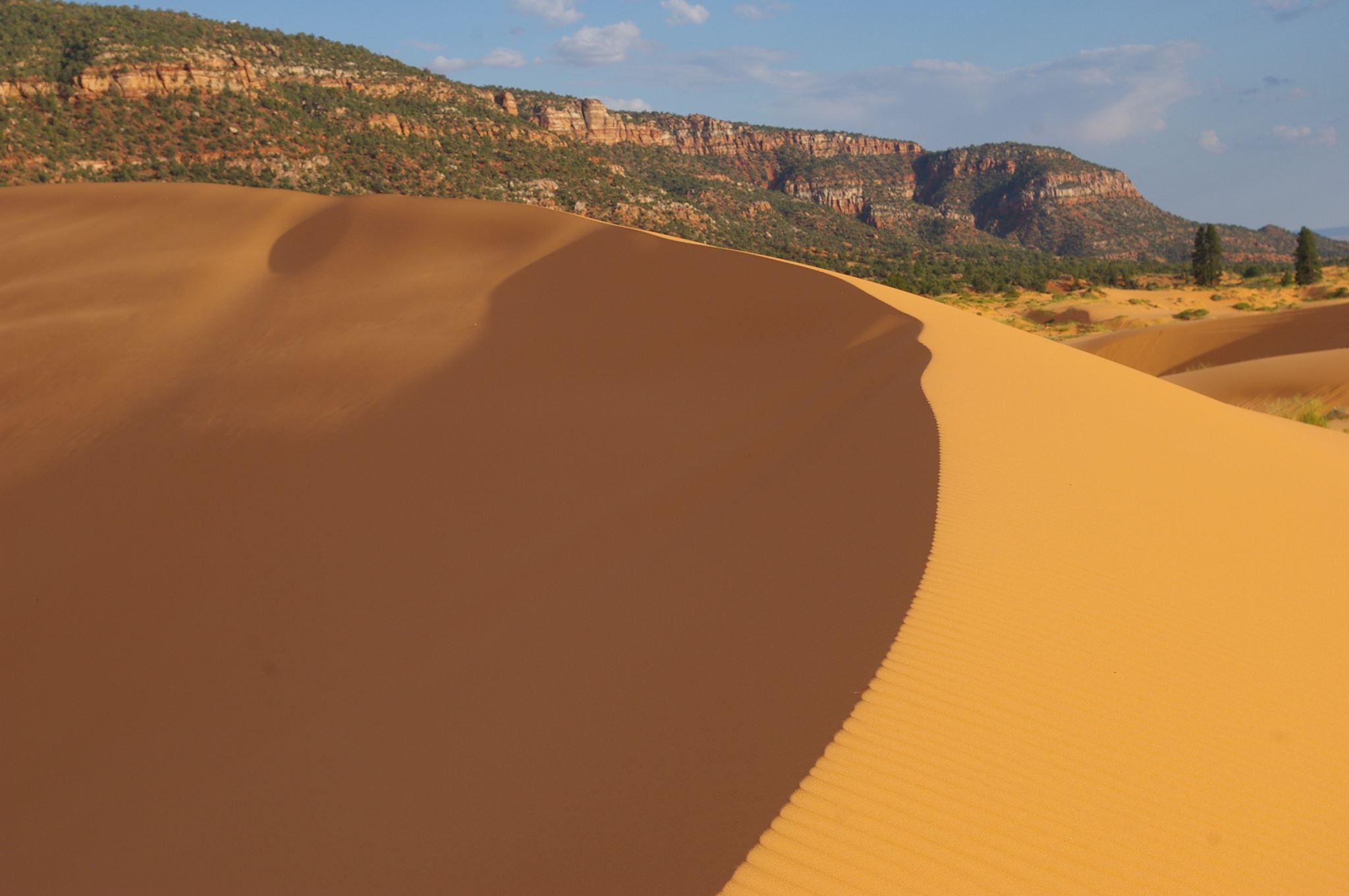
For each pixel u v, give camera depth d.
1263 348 44.62
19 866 7.57
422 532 13.66
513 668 7.47
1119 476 9.47
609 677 6.40
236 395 21.48
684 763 4.80
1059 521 7.73
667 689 5.77
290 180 130.75
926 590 6.13
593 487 14.13
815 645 5.75
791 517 8.51
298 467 17.31
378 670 9.21
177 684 10.51
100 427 20.72
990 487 8.28
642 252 28.70
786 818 4.03
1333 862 4.36
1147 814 4.36
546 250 29.83
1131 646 5.89
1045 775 4.46
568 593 9.08
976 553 6.78
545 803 4.93
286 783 7.06
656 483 13.09
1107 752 4.75
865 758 4.41
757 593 6.93
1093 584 6.64
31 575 14.23
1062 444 10.25
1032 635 5.72
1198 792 4.62
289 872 5.64
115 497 17.05
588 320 24.28
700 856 3.96
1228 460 11.63
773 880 3.68
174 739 9.16
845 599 6.34
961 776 4.35
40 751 9.74
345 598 11.84
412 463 16.59
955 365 14.42
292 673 9.99
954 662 5.26
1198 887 4.00
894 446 9.87
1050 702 5.05
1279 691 5.82
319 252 31.75
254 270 30.91
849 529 7.75
